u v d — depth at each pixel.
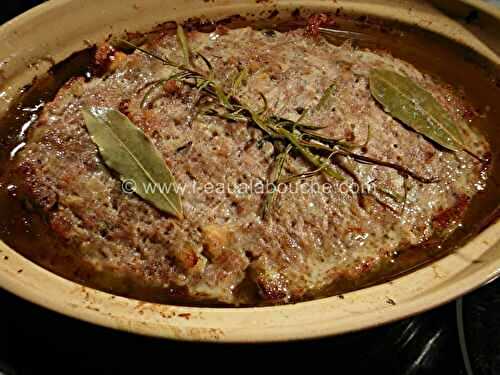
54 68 0.41
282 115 0.36
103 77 0.39
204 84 0.36
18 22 0.39
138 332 0.29
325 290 0.34
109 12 0.42
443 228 0.37
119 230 0.34
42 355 0.33
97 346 0.34
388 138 0.36
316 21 0.45
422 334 0.35
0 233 0.35
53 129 0.36
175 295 0.34
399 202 0.36
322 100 0.37
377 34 0.46
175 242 0.34
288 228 0.34
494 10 0.42
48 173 0.36
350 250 0.35
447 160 0.37
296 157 0.35
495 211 0.37
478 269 0.31
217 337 0.29
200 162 0.35
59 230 0.35
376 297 0.31
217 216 0.34
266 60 0.38
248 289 0.34
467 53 0.44
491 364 0.32
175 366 0.33
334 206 0.35
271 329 0.29
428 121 0.37
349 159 0.35
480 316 0.34
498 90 0.43
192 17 0.44
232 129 0.35
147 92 0.37
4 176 0.37
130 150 0.35
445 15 0.44
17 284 0.30
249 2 0.44
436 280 0.32
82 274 0.34
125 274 0.34
